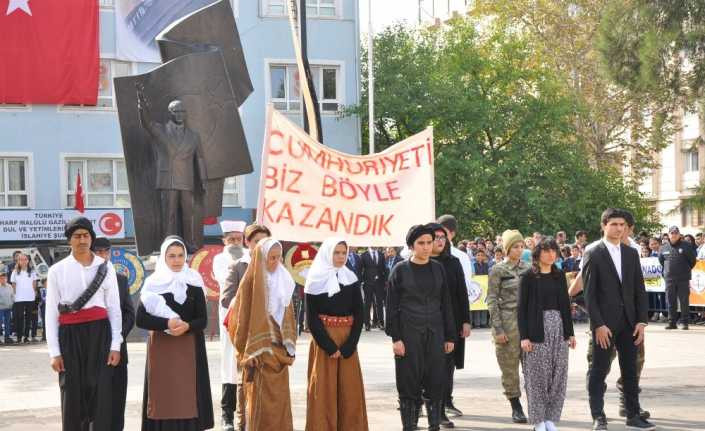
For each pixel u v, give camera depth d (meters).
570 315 10.66
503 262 12.03
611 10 31.75
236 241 11.78
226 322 10.32
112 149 36.91
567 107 42.09
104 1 36.69
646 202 46.88
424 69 40.69
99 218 34.34
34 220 33.81
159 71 20.05
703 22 30.78
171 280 9.84
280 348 9.84
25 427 11.84
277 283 9.88
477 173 38.69
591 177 42.47
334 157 12.73
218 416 12.59
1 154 35.69
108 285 9.71
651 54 30.86
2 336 25.61
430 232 10.61
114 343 9.67
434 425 10.60
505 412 12.45
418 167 12.95
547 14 49.44
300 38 24.36
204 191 20.34
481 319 26.50
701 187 33.59
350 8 39.88
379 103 39.44
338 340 10.05
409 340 10.52
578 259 26.05
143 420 9.87
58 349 9.53
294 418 12.23
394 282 10.61
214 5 22.27
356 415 10.12
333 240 10.08
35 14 35.44
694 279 25.94
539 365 10.55
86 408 9.60
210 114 20.59
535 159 41.59
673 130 49.69
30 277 25.03
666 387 14.22
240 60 22.62
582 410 12.45
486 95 42.31
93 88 36.06
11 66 35.28
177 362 9.78
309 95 22.53
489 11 49.75
